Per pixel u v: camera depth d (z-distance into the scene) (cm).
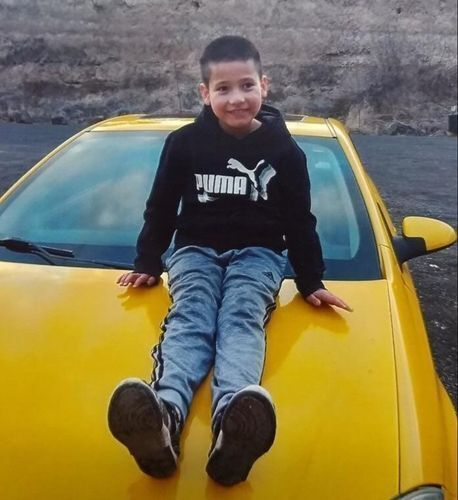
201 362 196
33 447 179
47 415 187
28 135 398
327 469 174
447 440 196
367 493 169
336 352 208
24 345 211
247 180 223
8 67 430
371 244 263
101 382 198
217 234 228
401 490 170
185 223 232
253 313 207
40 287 238
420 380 203
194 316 207
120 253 263
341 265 253
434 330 450
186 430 181
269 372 200
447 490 177
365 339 215
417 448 180
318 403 191
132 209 285
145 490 168
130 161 309
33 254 259
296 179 224
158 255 237
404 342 215
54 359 206
